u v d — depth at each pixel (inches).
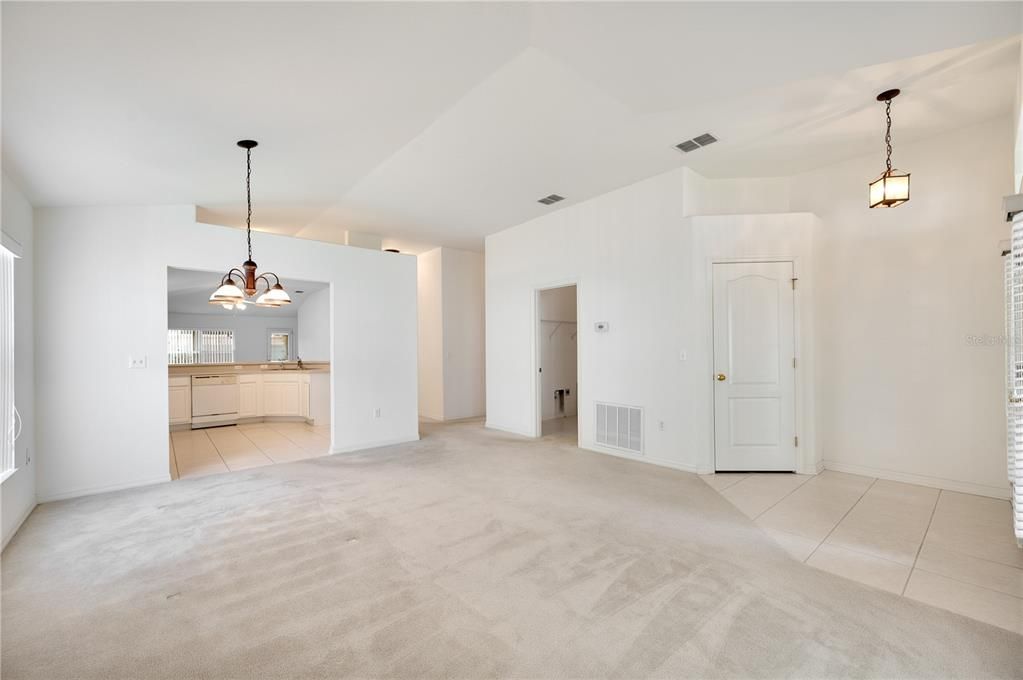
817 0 77.2
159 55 80.4
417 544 111.0
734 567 98.3
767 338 169.5
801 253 167.2
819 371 174.4
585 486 156.2
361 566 100.2
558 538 113.7
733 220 171.0
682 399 176.4
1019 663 68.0
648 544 110.0
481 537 114.7
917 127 143.3
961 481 145.9
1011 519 123.2
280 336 416.8
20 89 84.4
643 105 126.9
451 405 309.7
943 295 148.9
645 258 188.4
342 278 214.7
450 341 311.1
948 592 87.8
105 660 70.6
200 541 113.8
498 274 267.3
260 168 146.6
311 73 94.6
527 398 248.8
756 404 170.2
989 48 102.8
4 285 119.1
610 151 160.1
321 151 139.5
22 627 79.0
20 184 127.1
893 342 158.6
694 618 80.0
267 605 85.4
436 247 311.0
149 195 155.7
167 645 74.0
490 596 87.7
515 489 153.3
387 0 75.4
